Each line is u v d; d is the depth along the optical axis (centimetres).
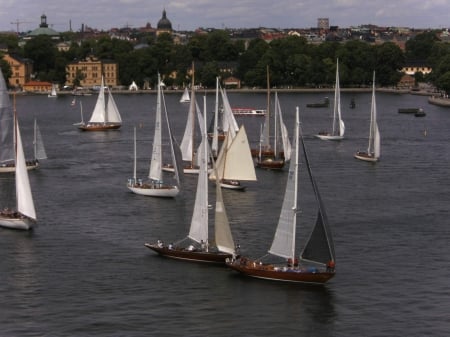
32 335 9488
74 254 12512
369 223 14375
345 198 16612
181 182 17062
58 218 14875
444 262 12056
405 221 14538
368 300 10562
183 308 10306
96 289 10956
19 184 14062
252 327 9775
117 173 19962
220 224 11888
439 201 16312
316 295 10731
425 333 9581
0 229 13975
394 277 11388
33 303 10456
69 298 10631
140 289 10956
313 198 16600
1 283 11188
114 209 15600
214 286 11044
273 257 12212
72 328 9688
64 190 17612
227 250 11938
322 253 11112
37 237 13488
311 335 9562
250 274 11350
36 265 11975
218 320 9956
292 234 11244
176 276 11444
